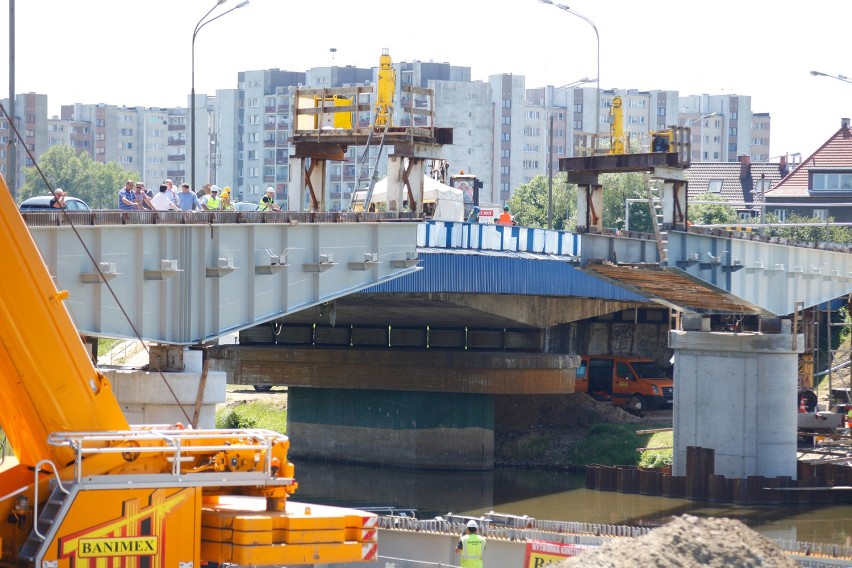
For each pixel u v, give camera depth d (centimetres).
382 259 5828
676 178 6372
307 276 5419
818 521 6706
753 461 7381
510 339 9256
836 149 18325
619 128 6475
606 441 8831
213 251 4906
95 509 2816
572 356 9144
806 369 9038
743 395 7419
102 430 2967
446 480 8206
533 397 9638
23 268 2844
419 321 9094
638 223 17112
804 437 8381
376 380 8944
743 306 7362
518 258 8031
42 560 2762
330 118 6762
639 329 10800
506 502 7200
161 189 5400
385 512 6259
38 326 2869
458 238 7712
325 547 2975
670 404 10062
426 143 6000
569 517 6650
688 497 7306
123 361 11181
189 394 4731
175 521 2883
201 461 2958
